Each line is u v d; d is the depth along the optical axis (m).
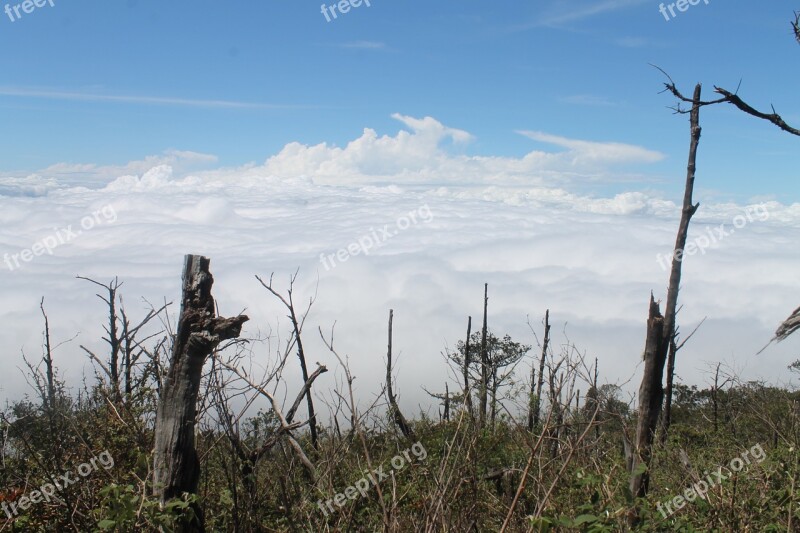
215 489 7.08
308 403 9.47
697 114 9.01
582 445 6.09
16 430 7.07
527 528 5.37
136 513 5.28
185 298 6.20
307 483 6.77
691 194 8.86
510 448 6.85
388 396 6.95
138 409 7.03
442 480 5.73
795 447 6.26
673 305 7.70
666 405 11.95
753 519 5.71
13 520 6.09
